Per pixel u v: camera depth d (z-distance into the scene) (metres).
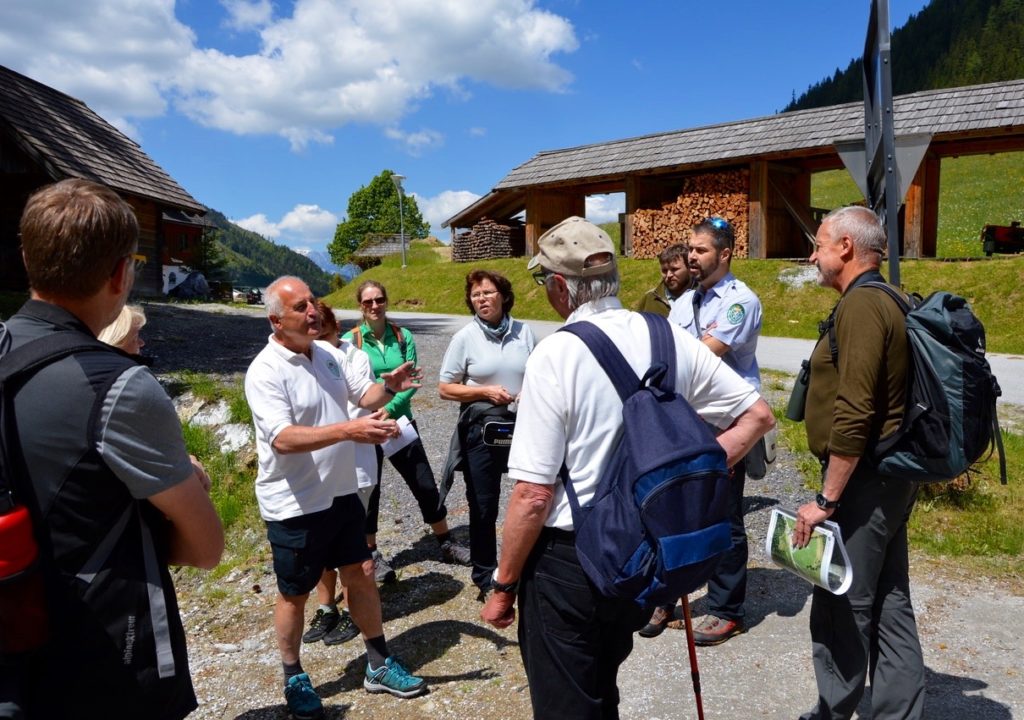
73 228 1.64
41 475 1.58
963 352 2.49
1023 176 38.88
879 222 2.81
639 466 1.95
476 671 3.64
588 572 2.02
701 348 2.28
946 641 3.80
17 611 1.51
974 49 125.12
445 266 25.88
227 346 10.79
